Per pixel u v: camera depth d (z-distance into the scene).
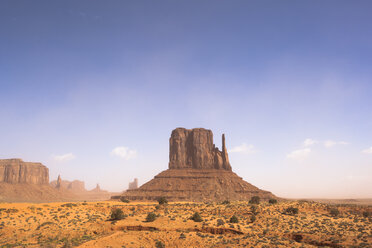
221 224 72.31
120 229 73.00
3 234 69.75
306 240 64.25
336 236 64.38
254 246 59.31
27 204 92.88
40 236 69.62
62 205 95.06
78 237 70.00
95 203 103.25
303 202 99.38
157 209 93.19
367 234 64.88
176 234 67.25
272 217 80.25
